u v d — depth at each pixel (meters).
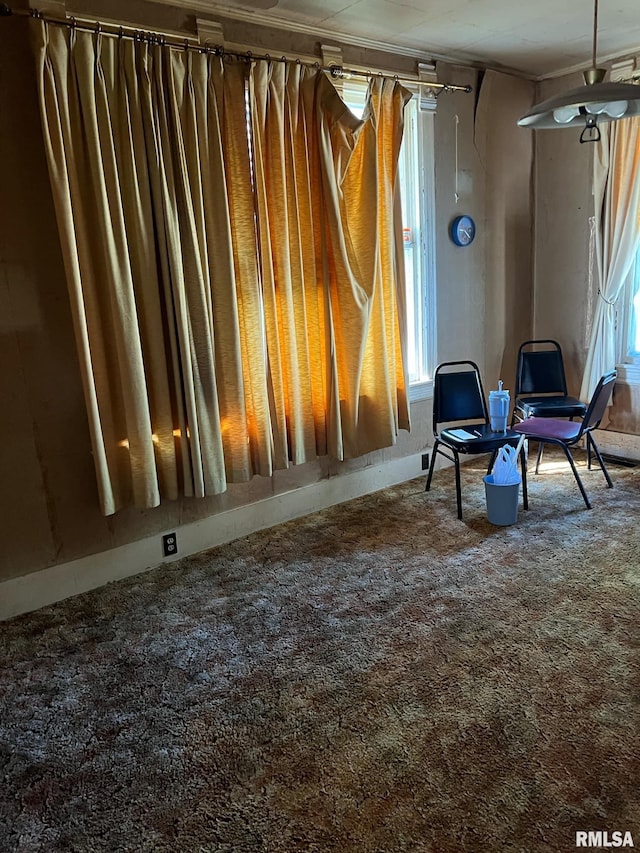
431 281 3.99
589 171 4.20
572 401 4.12
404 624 2.48
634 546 3.02
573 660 2.20
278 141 2.99
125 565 2.97
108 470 2.72
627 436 4.28
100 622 2.61
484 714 1.97
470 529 3.31
